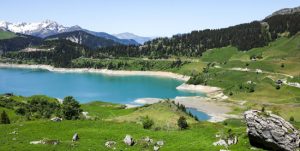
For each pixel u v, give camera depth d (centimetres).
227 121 16925
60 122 10050
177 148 7494
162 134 8994
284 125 6956
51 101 17250
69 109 13675
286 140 6725
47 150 6588
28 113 14362
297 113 18675
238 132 8488
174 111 13550
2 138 7762
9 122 12075
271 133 6856
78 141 7656
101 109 18388
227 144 7731
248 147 7256
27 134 8350
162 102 15025
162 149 7500
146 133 9062
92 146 7219
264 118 7062
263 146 7156
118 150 7156
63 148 6831
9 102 15950
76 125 9712
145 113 13000
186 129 10438
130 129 9562
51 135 8269
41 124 9631
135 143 7875
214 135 8900
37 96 17925
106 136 8388
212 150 7225
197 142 8106
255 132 7088
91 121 10388
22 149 6531
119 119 12044
